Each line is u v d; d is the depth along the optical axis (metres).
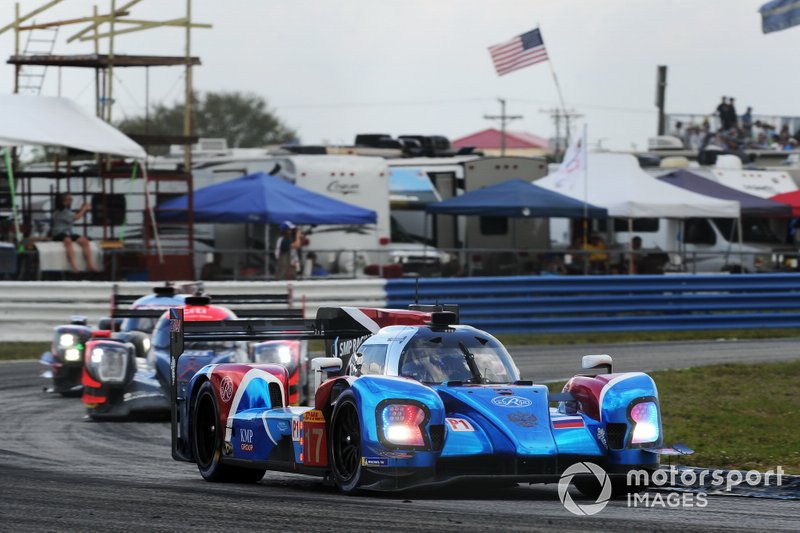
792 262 102.50
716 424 38.12
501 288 68.81
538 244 106.38
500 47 103.56
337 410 25.09
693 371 52.06
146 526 21.66
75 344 48.94
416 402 23.78
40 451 35.28
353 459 24.94
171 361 30.83
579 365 56.41
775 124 161.38
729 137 159.00
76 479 28.86
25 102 77.81
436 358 26.86
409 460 23.39
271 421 27.39
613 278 70.06
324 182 97.62
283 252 87.12
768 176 112.31
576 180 98.44
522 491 26.48
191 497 25.41
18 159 90.44
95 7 86.75
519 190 94.06
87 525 21.97
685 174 107.06
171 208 89.75
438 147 119.75
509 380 27.09
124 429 40.75
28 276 76.81
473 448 23.86
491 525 20.95
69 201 79.69
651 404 25.45
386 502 24.12
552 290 69.38
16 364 59.91
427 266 98.81
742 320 71.94
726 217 99.06
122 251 79.00
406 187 107.00
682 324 70.75
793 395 45.19
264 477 30.53
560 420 25.16
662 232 106.94
